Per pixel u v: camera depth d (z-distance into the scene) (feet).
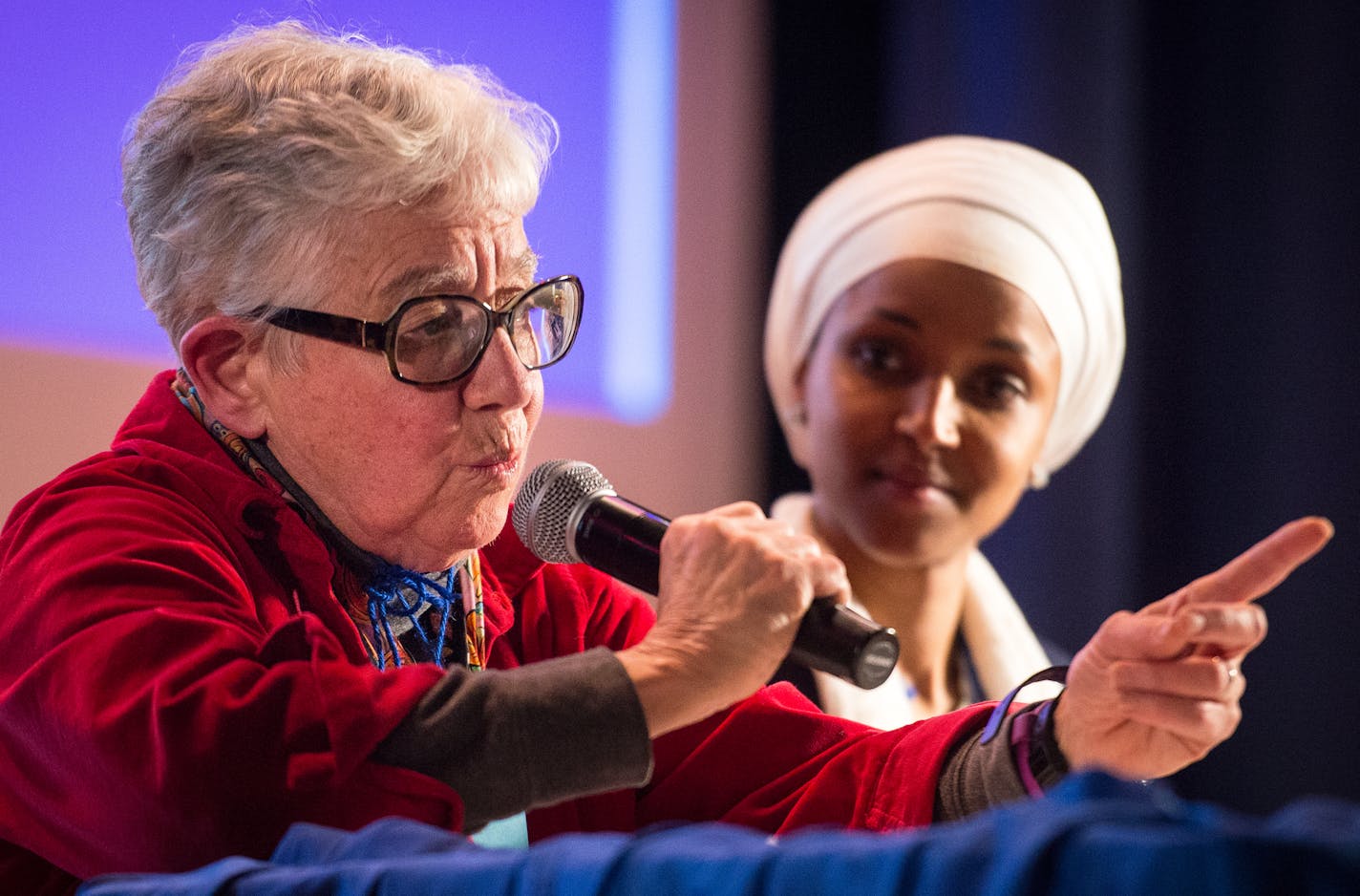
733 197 31.53
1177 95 29.63
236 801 9.12
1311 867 4.26
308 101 11.83
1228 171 29.25
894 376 21.11
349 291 11.72
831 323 21.70
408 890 6.44
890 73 32.68
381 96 12.00
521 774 9.47
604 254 29.22
